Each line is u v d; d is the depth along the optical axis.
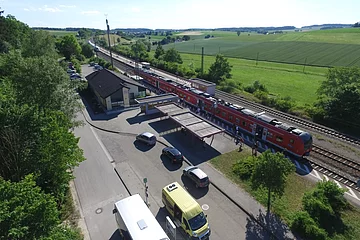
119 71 77.12
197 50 161.75
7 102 18.23
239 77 78.50
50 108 25.67
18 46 63.34
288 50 141.62
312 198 18.70
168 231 17.41
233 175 24.11
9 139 16.92
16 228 10.53
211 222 18.34
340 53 121.06
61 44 95.31
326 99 39.94
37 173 17.20
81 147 29.69
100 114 41.09
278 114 42.09
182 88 48.19
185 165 26.02
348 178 23.95
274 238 16.73
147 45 150.50
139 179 23.44
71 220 18.34
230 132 34.47
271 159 17.47
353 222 18.06
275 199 20.56
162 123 37.19
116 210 16.53
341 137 32.94
